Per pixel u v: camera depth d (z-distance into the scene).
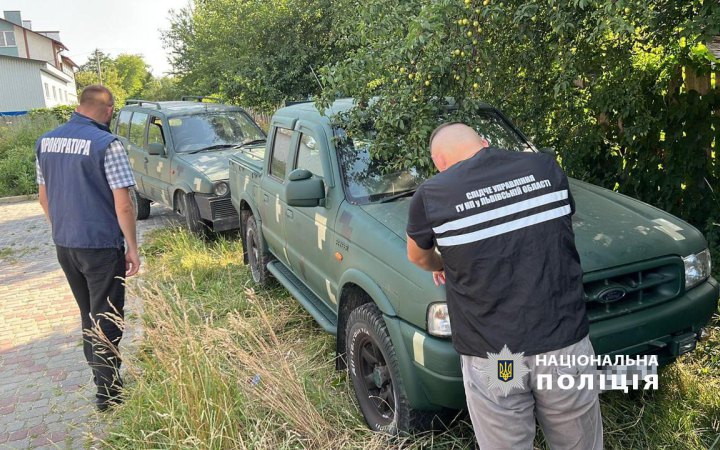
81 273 4.02
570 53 4.16
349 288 3.70
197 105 9.57
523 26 4.06
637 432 3.21
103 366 3.96
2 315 6.14
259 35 11.37
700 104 4.66
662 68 4.90
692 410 3.30
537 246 2.22
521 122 5.05
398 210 3.57
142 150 9.53
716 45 5.31
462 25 3.69
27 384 4.54
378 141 3.99
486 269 2.21
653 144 5.05
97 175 3.82
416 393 3.03
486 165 2.33
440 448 3.21
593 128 5.19
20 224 10.95
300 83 11.24
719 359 3.76
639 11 3.67
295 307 5.29
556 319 2.20
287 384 3.51
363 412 3.54
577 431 2.32
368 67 4.04
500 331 2.21
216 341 3.88
